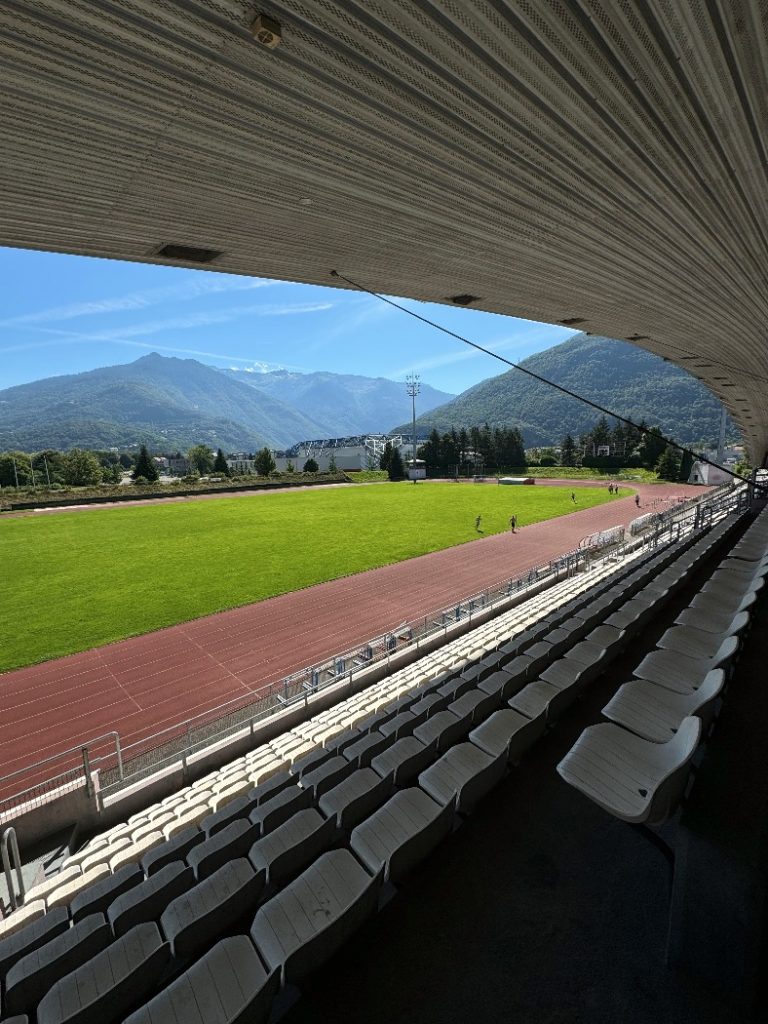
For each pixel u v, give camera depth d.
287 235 5.33
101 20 2.39
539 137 3.72
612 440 80.06
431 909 2.71
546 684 4.96
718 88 3.30
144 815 6.51
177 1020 2.27
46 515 37.75
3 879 5.92
